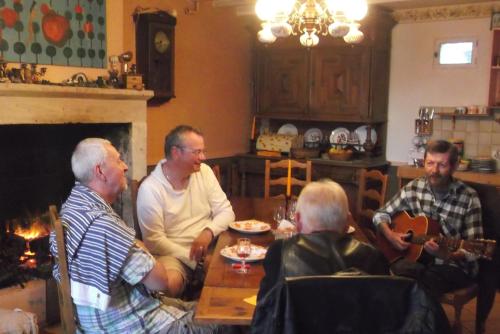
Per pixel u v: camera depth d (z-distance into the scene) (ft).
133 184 8.73
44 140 11.44
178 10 14.89
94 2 11.60
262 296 5.04
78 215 5.61
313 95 16.19
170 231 8.40
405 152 16.14
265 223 8.85
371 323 4.11
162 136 14.79
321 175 15.92
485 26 14.43
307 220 5.40
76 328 5.80
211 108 16.52
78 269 5.53
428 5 14.85
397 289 4.09
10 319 7.63
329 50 15.74
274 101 17.03
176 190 8.39
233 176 17.49
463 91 14.99
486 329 9.98
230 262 6.77
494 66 13.88
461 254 8.09
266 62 17.03
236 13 17.16
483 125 14.65
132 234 5.74
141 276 5.67
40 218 11.20
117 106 11.69
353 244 5.20
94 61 11.69
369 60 15.21
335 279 4.09
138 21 13.37
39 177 11.46
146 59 13.44
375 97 15.49
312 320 4.09
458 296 8.20
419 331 4.01
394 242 8.78
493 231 8.39
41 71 10.32
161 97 14.01
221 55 16.71
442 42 15.17
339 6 8.55
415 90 15.79
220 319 5.13
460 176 13.80
